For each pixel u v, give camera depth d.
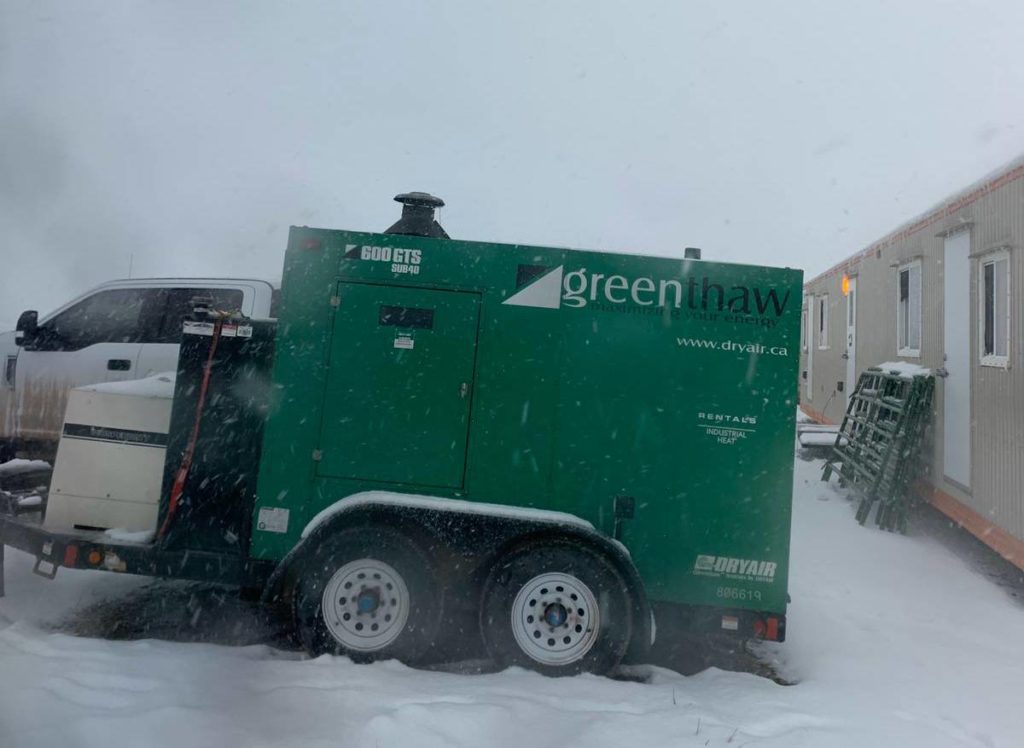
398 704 3.96
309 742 3.49
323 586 4.69
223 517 4.96
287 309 4.91
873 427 9.39
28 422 7.71
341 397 4.86
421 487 4.82
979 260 7.50
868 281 11.77
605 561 4.64
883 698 4.51
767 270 4.82
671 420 4.78
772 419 4.76
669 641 5.59
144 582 6.09
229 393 5.04
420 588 4.68
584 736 3.72
